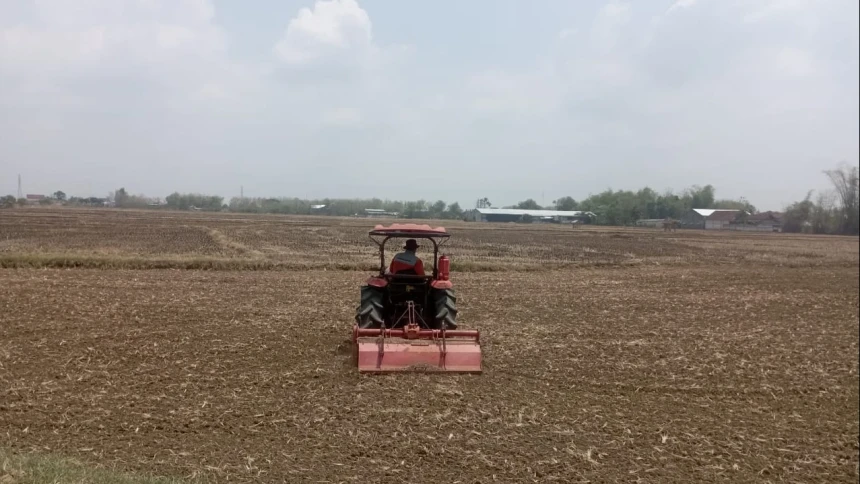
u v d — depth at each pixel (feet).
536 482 19.56
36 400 24.85
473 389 28.25
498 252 122.01
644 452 22.47
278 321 42.57
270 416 24.06
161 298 50.80
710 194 464.65
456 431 23.26
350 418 24.07
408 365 29.37
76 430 22.02
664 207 415.23
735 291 73.46
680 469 21.29
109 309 44.45
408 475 19.57
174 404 25.04
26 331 36.58
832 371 35.22
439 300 33.17
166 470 19.12
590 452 22.04
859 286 83.46
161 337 36.45
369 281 33.32
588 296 63.36
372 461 20.45
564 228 289.12
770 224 368.68
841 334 46.96
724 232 300.20
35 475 16.25
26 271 66.69
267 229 173.17
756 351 39.55
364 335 30.83
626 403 27.96
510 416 25.13
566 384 30.22
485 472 20.08
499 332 42.16
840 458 23.09
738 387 31.32
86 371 29.07
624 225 406.82
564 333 42.73
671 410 27.35
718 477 20.86
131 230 144.66
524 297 60.95
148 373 29.17
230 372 29.73
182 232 142.51
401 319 33.14
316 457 20.58
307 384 28.09
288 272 77.61
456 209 521.24
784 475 21.42
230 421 23.41
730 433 24.95
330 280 69.56
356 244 126.21
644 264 107.76
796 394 30.68
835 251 162.81
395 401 26.05
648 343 40.57
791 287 80.48
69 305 45.42
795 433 25.36
